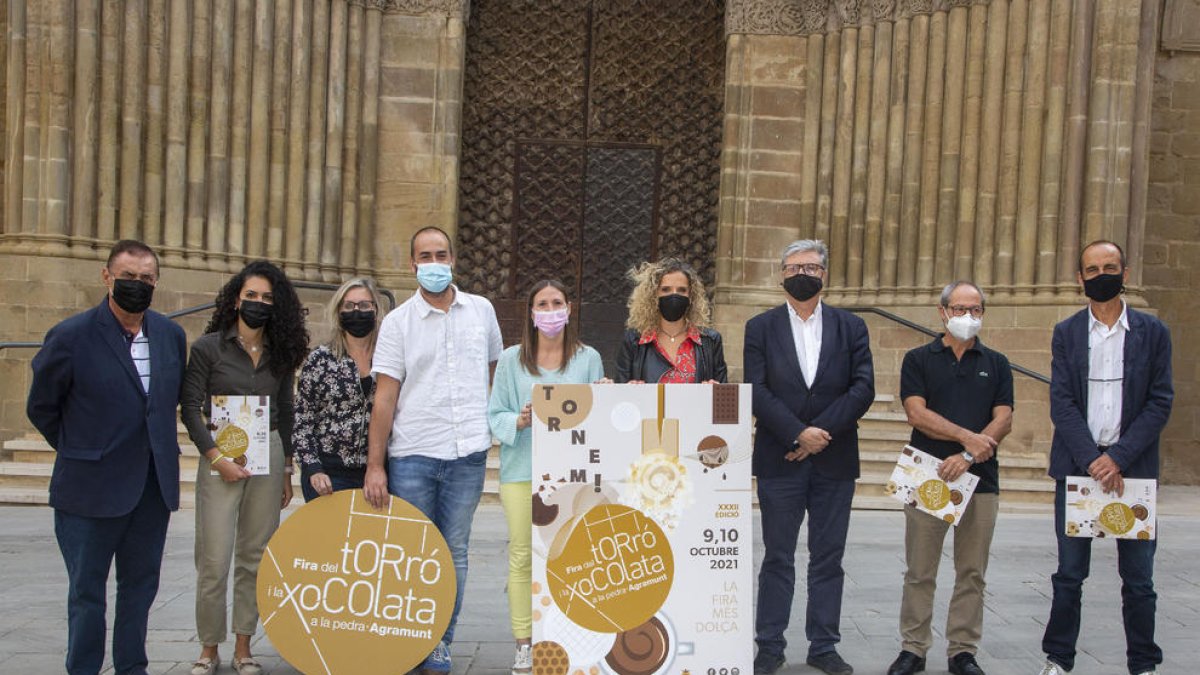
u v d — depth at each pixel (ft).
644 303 16.94
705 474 14.73
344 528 15.43
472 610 20.45
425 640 15.25
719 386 14.76
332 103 40.81
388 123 42.70
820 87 43.42
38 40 33.94
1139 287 36.52
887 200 41.57
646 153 45.24
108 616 19.53
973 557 16.99
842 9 42.52
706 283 45.37
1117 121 35.83
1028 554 26.63
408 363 16.15
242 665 16.52
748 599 14.70
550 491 14.57
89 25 34.32
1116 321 16.42
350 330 16.37
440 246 16.28
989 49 38.63
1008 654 18.25
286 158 39.60
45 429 14.99
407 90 42.73
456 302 16.65
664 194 45.27
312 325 39.73
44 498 29.96
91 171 34.53
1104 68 35.86
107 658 17.08
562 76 45.01
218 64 37.47
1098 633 19.72
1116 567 25.71
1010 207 37.93
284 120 39.37
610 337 45.06
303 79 39.73
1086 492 16.06
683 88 45.32
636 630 14.58
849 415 16.78
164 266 35.88
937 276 40.34
